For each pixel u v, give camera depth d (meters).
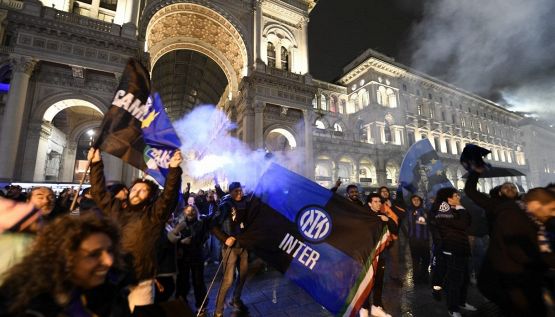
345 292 2.95
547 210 2.52
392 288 5.77
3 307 1.12
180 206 7.27
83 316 1.35
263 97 24.75
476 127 50.44
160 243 3.69
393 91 39.81
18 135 14.82
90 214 1.49
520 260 2.63
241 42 26.47
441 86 45.16
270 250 3.35
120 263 1.68
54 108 17.30
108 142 2.93
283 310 4.62
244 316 4.39
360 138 38.50
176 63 34.69
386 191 6.00
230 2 26.06
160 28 24.70
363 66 39.44
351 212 3.30
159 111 3.25
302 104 26.64
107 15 20.31
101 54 17.72
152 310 1.88
